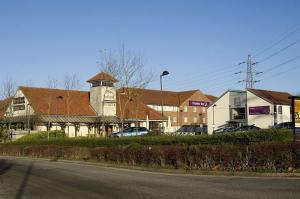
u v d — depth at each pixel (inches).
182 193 517.0
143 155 958.4
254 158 728.3
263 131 816.3
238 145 769.6
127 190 561.9
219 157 780.6
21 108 2309.3
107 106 2372.0
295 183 573.0
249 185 568.7
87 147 1279.5
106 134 2215.8
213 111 2817.4
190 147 838.5
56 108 2298.2
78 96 2463.1
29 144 1600.6
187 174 759.7
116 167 967.0
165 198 483.2
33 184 663.1
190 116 3804.1
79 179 716.0
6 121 2272.4
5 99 2391.7
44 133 1977.1
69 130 2279.8
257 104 2519.7
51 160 1282.0
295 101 790.5
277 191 503.5
